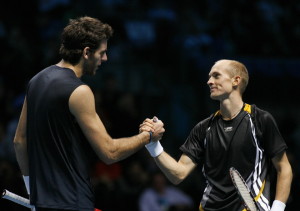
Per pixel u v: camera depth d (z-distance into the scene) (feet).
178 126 97.71
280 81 104.83
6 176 66.59
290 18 121.60
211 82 40.16
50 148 34.96
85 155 35.55
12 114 87.86
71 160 34.88
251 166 39.01
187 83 102.12
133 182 80.79
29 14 106.11
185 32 107.34
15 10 105.91
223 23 112.68
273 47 113.09
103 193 74.18
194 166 41.68
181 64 102.73
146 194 78.79
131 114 87.71
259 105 103.14
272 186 64.13
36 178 35.14
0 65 95.40
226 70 40.09
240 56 105.60
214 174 39.81
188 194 85.87
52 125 34.99
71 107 34.65
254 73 103.86
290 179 39.17
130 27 104.88
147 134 38.11
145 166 85.87
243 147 39.01
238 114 39.86
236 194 38.86
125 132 85.10
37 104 35.53
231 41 111.65
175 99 98.94
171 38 105.81
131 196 77.61
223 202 39.09
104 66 99.76
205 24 114.21
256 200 38.47
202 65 102.83
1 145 80.07
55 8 104.42
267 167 39.68
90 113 34.76
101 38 36.29
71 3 104.53
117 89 93.45
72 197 34.55
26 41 101.65
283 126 93.04
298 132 94.79
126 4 109.60
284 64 106.52
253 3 118.01
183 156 41.73
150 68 102.47
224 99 40.04
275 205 38.78
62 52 36.40
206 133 40.65
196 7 115.85
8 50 97.19
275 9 121.29
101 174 80.79
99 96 85.87
